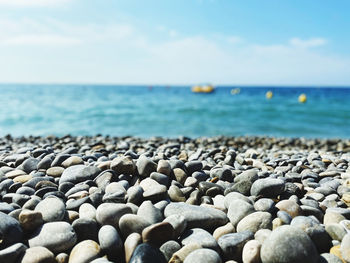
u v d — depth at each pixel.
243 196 0.51
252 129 2.89
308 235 0.39
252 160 0.79
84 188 0.55
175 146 1.16
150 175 0.58
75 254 0.38
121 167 0.60
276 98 7.81
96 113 3.90
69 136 1.75
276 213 0.47
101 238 0.40
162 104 5.44
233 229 0.44
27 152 0.83
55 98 6.93
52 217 0.43
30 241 0.39
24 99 6.45
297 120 3.63
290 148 1.64
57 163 0.67
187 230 0.43
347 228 0.42
